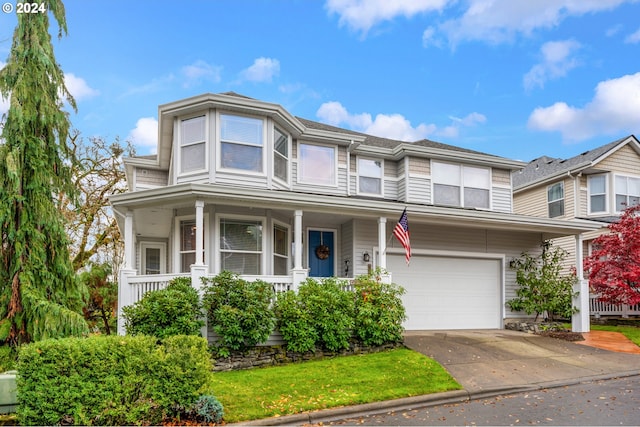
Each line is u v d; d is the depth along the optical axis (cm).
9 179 816
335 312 1001
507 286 1527
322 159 1462
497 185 1691
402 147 1537
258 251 1181
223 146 1205
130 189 1652
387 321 1042
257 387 758
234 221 1170
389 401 712
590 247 1881
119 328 1012
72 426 577
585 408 679
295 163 1416
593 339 1262
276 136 1306
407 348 1055
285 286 1072
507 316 1511
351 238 1355
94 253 2131
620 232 1491
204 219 1149
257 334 927
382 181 1582
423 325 1405
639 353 1076
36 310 786
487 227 1377
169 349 636
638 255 1418
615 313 1802
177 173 1231
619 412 655
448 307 1445
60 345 576
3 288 817
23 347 589
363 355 1001
